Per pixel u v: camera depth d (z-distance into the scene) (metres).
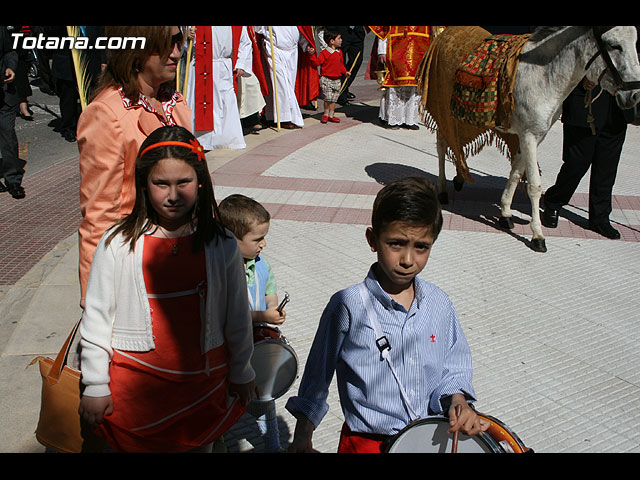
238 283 2.30
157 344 2.19
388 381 2.12
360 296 2.13
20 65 7.63
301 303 4.75
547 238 6.14
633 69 4.95
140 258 2.16
